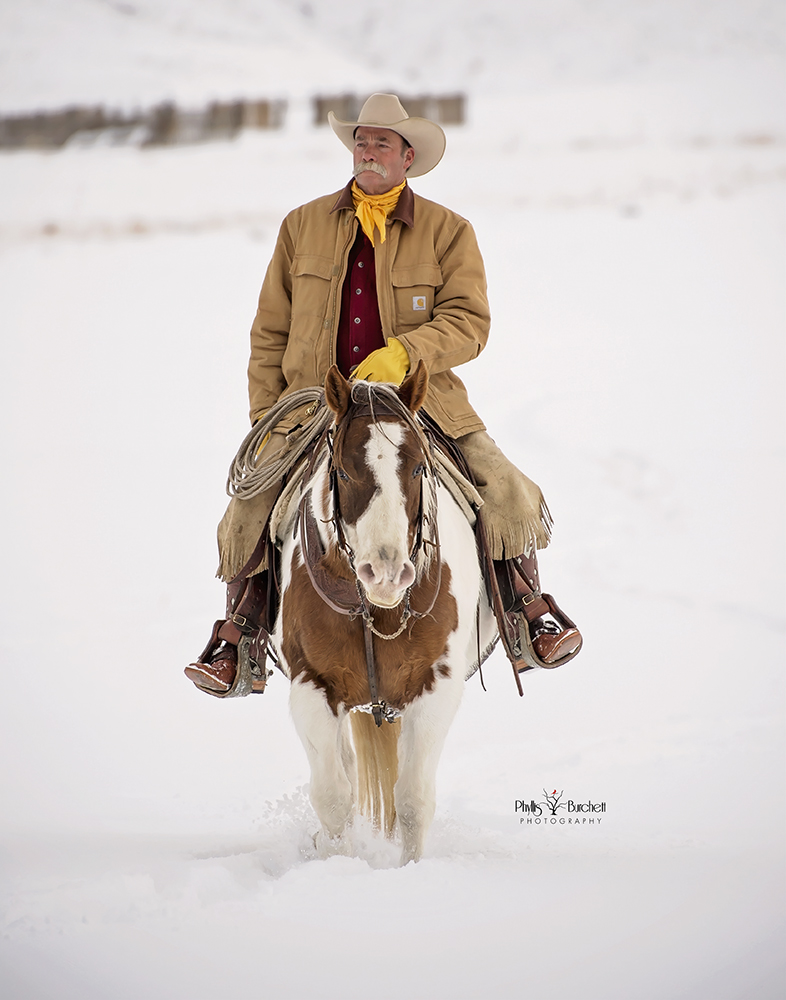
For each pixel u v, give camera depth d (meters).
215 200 79.06
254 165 85.62
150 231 74.62
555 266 63.62
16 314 61.59
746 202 72.19
